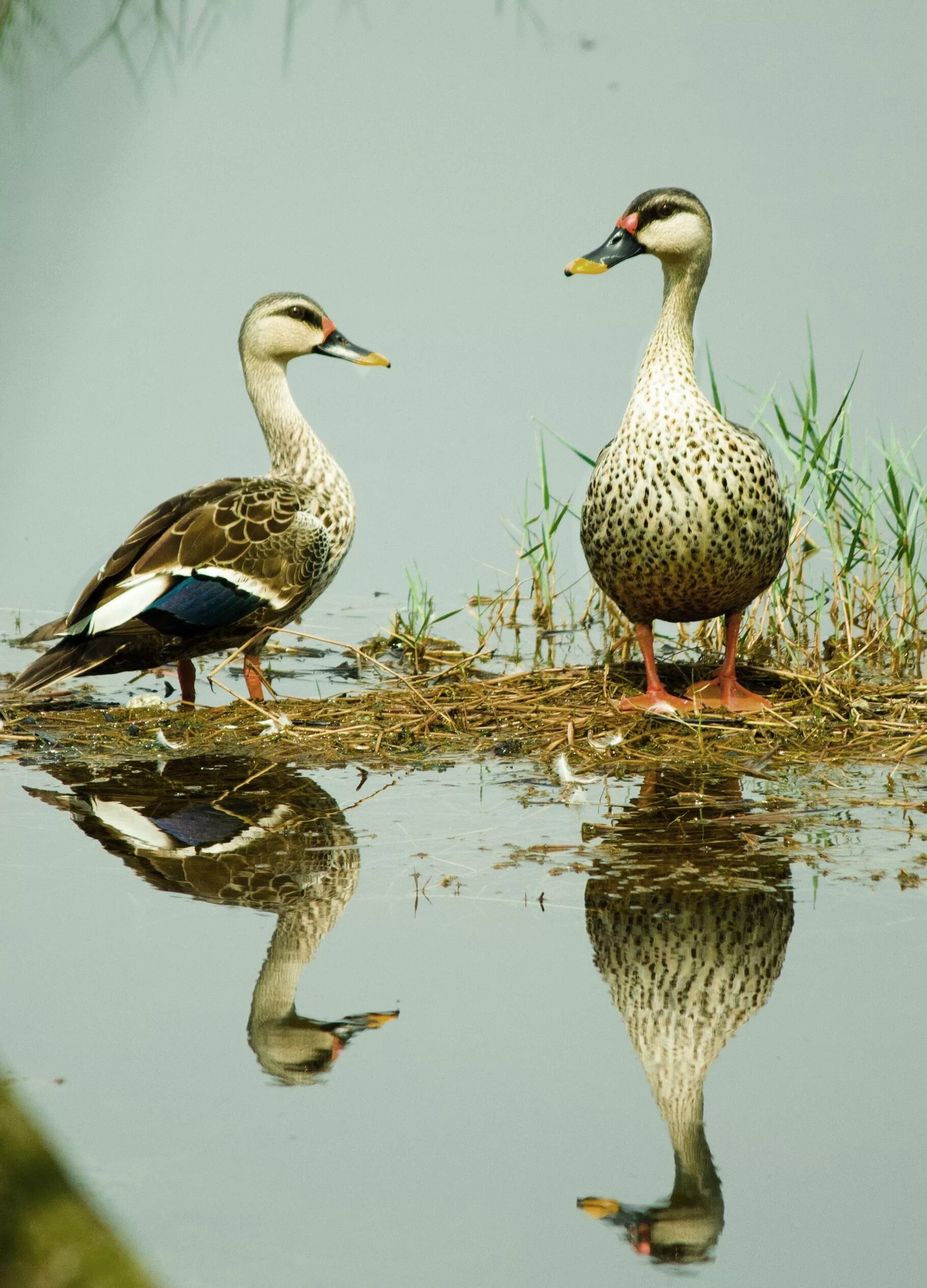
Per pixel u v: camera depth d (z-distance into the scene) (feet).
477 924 24.91
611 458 37.40
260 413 45.42
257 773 34.22
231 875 27.35
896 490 46.55
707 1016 21.61
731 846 28.50
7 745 36.99
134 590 39.45
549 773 33.94
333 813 31.14
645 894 26.08
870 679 42.47
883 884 26.27
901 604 48.65
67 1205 8.28
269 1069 20.15
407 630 48.37
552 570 51.34
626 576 37.83
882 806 30.86
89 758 35.70
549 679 41.73
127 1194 17.26
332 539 43.39
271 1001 22.02
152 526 41.06
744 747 35.45
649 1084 19.79
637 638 42.24
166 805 31.83
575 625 50.21
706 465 36.01
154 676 45.01
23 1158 8.27
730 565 36.94
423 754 35.78
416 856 28.27
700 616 38.91
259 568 40.65
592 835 29.37
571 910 25.40
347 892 26.45
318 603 53.01
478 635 49.06
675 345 37.17
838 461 47.75
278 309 44.86
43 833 29.84
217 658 47.32
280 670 45.42
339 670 45.14
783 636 45.37
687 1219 17.06
